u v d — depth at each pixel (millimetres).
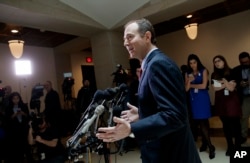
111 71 4785
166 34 7023
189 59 3320
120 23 4625
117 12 4340
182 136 922
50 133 2988
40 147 3006
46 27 4266
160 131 778
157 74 856
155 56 925
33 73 6383
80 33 4840
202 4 3986
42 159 2934
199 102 3213
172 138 919
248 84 3168
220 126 4797
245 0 4957
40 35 5680
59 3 3912
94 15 4336
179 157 915
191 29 5035
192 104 3262
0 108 3879
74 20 4113
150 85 875
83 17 4277
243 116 3268
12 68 5961
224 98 3096
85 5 4066
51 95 4969
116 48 4891
